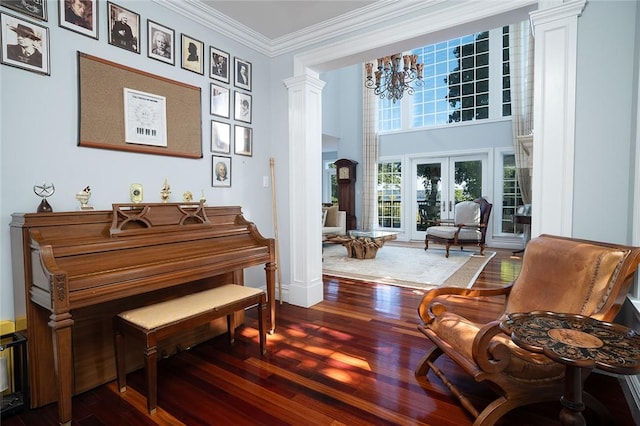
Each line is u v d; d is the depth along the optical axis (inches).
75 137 78.1
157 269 68.8
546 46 79.7
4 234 68.0
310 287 125.3
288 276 130.2
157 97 94.1
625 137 72.9
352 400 67.5
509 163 258.1
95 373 73.0
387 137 306.0
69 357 57.5
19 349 65.9
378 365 81.3
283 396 69.0
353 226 309.4
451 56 279.0
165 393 70.3
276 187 131.9
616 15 72.9
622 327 48.3
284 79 127.0
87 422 61.4
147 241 73.7
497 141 257.3
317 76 129.6
